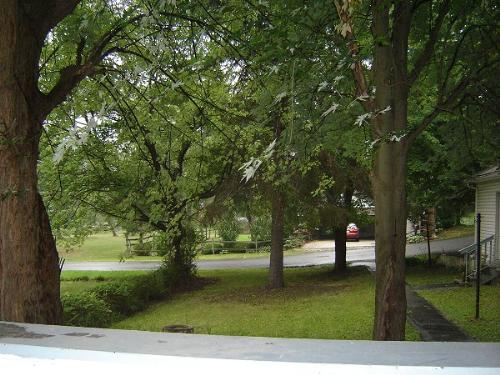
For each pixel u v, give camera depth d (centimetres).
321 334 991
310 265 2488
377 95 601
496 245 1564
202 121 1027
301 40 489
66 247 1505
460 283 1453
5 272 526
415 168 1598
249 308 1388
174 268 1839
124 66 785
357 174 1611
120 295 1397
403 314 656
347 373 145
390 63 604
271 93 622
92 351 165
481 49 810
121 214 1466
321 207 1630
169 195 1186
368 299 1348
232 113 1029
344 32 418
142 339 182
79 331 196
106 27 798
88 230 1536
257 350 164
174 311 1438
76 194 1395
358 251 3131
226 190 1505
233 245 3406
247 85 830
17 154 522
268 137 1101
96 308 1137
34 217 538
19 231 526
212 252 3347
